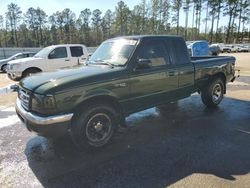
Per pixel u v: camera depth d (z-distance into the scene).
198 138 4.32
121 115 4.23
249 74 12.53
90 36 82.88
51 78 3.62
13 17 79.56
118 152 3.83
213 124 5.04
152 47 4.55
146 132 4.68
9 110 6.41
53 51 11.41
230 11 62.06
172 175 3.13
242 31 71.31
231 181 2.96
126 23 70.25
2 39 79.69
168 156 3.65
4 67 17.25
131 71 4.14
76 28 83.75
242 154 3.67
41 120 3.29
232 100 7.07
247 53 40.44
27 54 17.83
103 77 3.79
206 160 3.49
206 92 6.12
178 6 61.62
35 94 3.40
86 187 2.92
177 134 4.53
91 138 3.82
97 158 3.64
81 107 3.69
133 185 2.94
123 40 4.60
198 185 2.89
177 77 5.05
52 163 3.53
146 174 3.17
